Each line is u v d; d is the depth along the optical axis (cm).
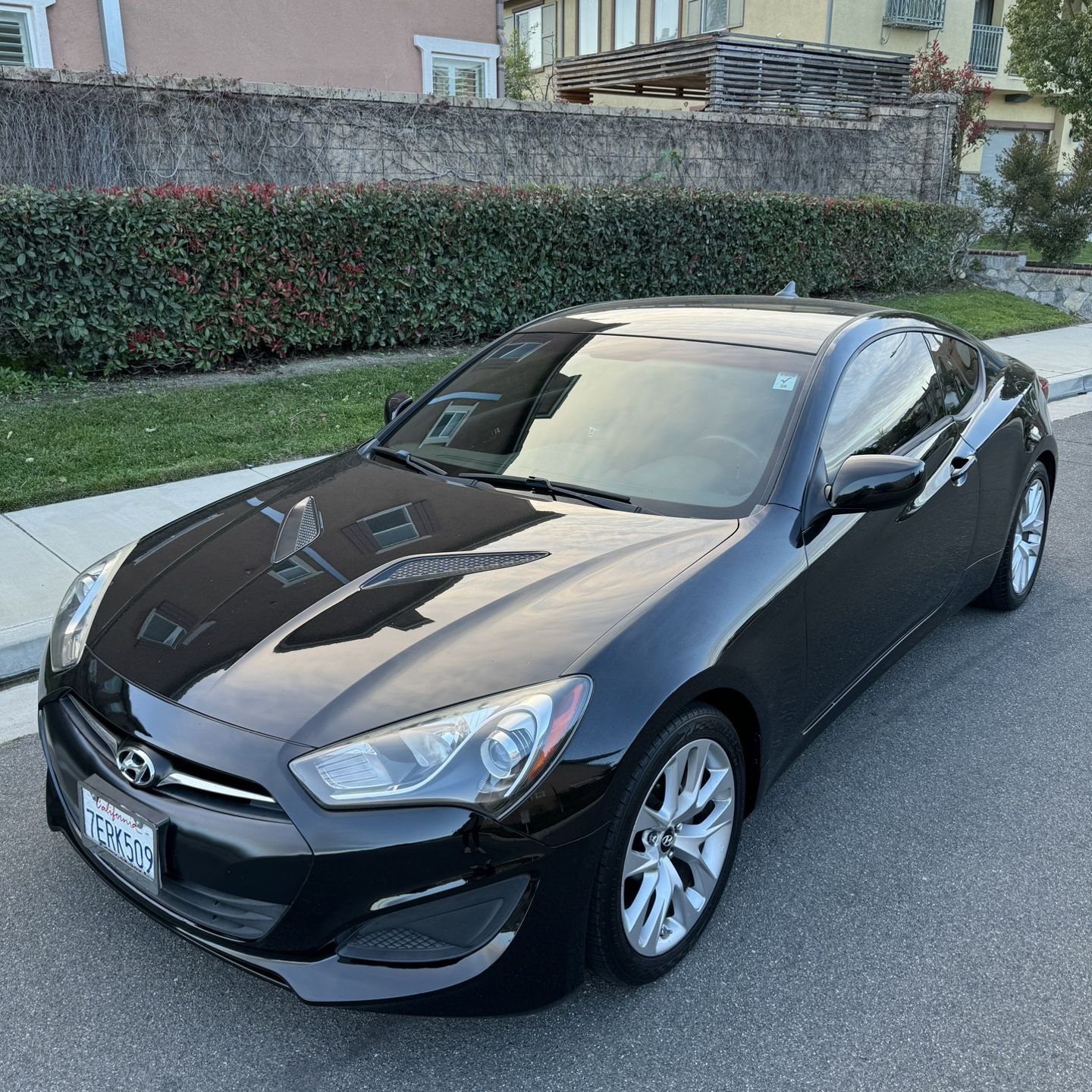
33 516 571
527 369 385
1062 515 655
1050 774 363
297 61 1235
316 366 925
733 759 273
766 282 1273
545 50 3052
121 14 1102
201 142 1009
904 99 1694
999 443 435
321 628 251
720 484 312
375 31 1284
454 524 302
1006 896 297
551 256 1057
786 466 312
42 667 283
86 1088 229
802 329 368
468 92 1400
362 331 968
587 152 1287
